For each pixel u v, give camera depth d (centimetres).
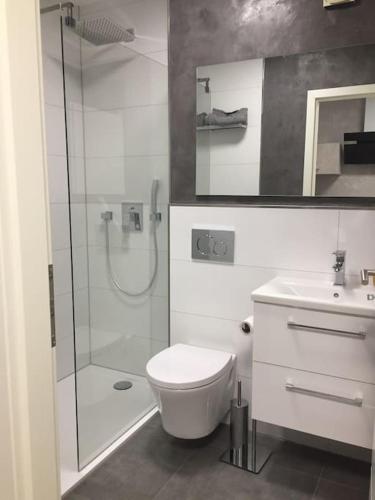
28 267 78
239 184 223
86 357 249
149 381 201
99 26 232
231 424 210
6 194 74
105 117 253
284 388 185
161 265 256
